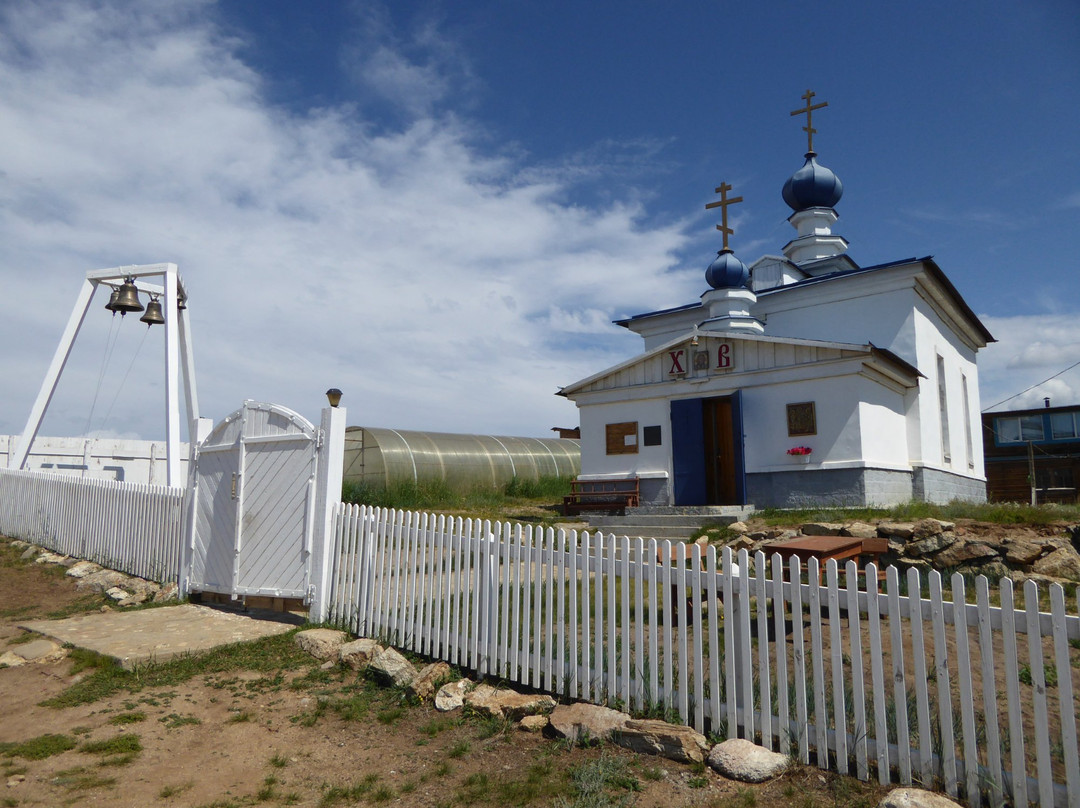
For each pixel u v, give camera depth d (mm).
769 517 13820
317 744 6266
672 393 17047
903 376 16500
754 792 4887
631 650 7207
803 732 5184
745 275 18969
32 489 17469
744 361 16109
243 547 10625
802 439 15219
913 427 17109
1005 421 34375
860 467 14469
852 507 14422
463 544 7695
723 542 12602
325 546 9664
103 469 25156
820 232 24016
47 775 5676
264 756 6059
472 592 8203
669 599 5961
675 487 16750
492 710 6465
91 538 15133
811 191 23938
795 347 15430
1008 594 4441
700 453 16438
